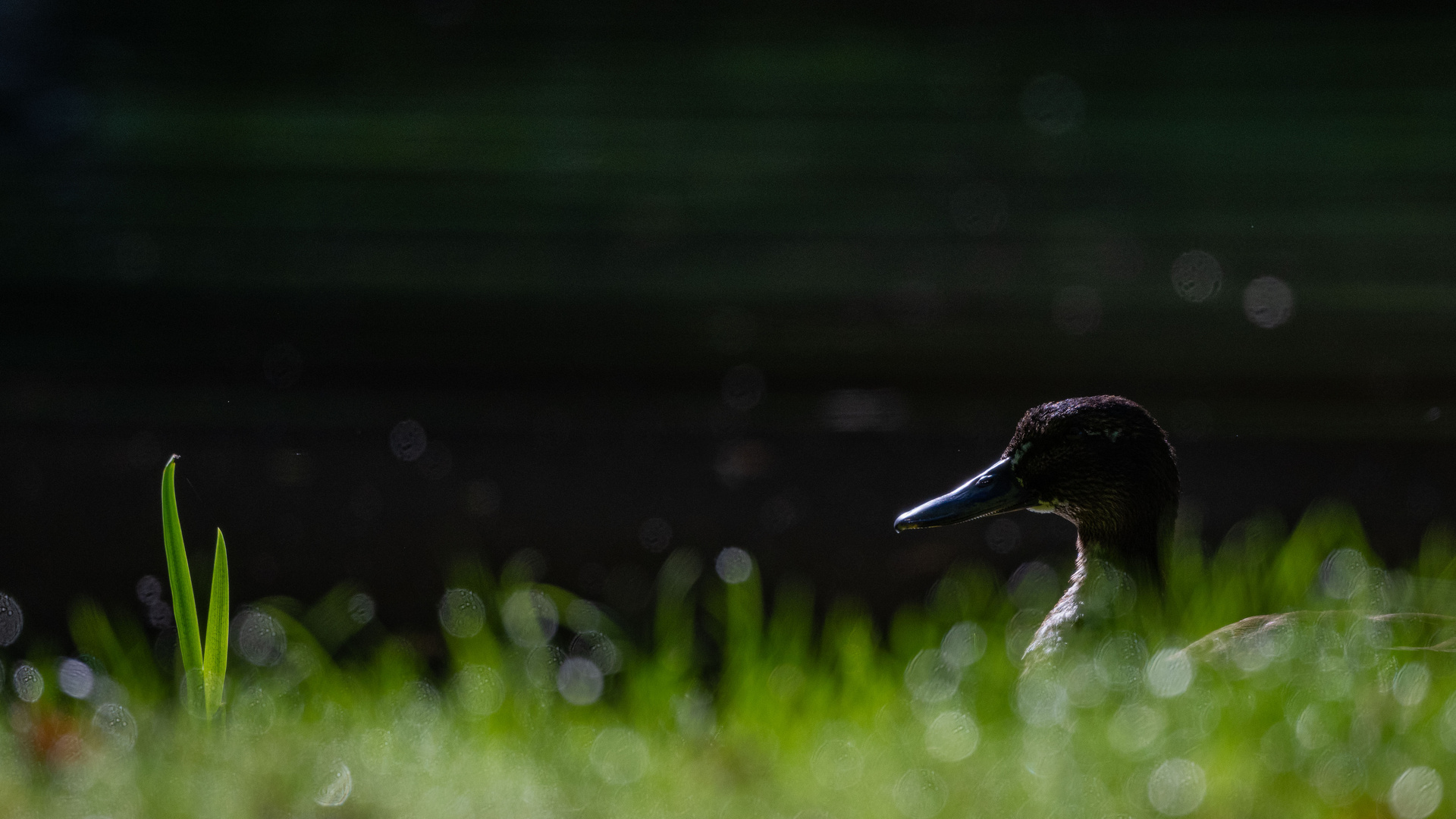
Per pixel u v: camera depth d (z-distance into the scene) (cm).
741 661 666
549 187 2205
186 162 2228
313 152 2331
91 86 2527
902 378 1410
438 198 2128
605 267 1845
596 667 718
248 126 2423
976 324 1608
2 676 640
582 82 2695
